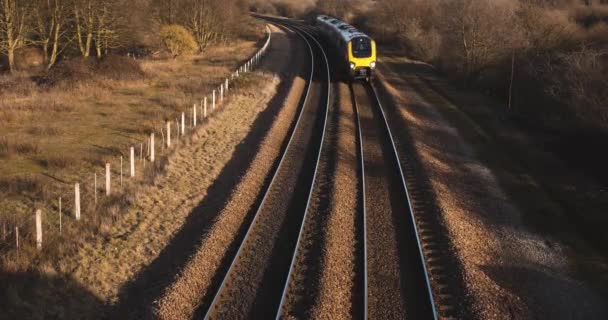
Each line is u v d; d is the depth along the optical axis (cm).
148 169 1600
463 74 3306
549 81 2455
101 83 2817
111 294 992
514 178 1731
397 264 1125
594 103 1994
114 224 1240
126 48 4216
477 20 3183
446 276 1087
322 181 1581
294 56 4094
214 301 951
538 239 1300
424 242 1230
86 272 1042
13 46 3269
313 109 2512
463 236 1252
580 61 2209
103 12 3591
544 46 2827
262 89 2772
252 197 1450
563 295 1052
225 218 1282
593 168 1794
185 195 1451
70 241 1137
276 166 1712
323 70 3525
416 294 1019
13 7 3262
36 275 1000
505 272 1122
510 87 2662
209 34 4447
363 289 1023
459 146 2050
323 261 1103
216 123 2148
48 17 3594
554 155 1969
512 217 1421
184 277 1023
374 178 1641
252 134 2066
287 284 1013
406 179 1639
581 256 1227
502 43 3059
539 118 2367
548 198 1572
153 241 1184
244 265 1100
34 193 1402
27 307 913
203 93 2691
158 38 4100
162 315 917
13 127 2055
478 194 1569
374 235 1253
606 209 1494
